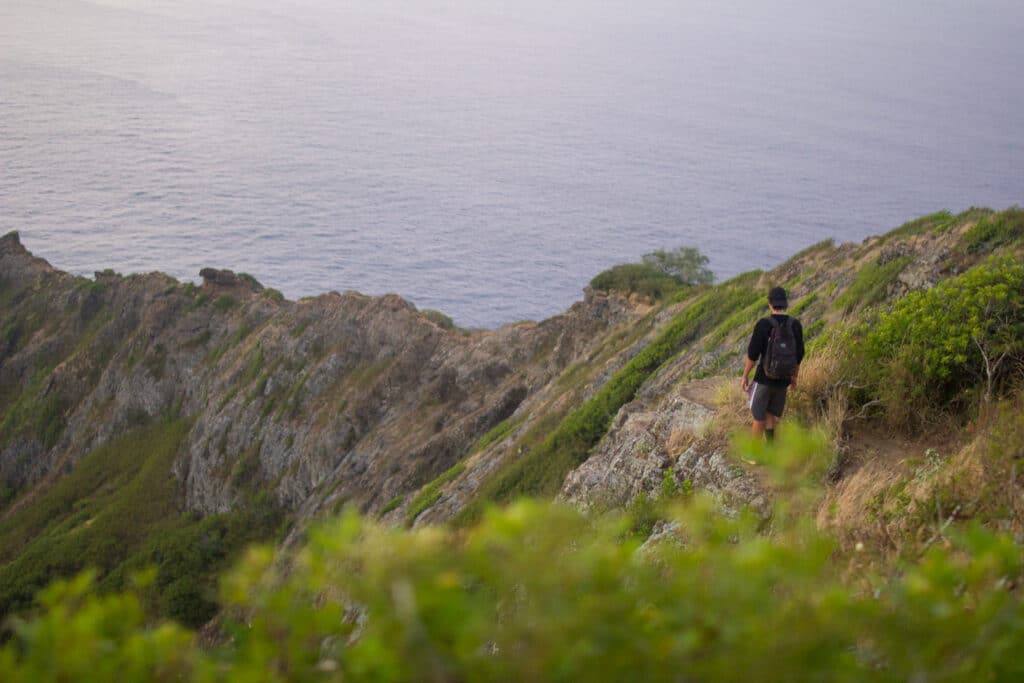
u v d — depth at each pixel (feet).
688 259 216.33
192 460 182.91
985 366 31.24
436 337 164.25
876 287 65.36
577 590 6.04
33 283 263.49
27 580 160.04
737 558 6.51
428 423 149.69
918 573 7.39
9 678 5.75
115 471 204.13
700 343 92.79
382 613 5.65
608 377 112.78
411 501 109.91
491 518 6.00
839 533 22.15
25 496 216.95
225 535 158.71
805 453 8.56
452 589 5.61
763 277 109.50
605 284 167.73
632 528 33.78
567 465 80.38
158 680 6.07
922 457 27.81
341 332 177.27
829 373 33.83
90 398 222.89
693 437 36.60
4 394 246.06
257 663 5.86
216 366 204.74
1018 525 17.44
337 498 144.87
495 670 5.74
